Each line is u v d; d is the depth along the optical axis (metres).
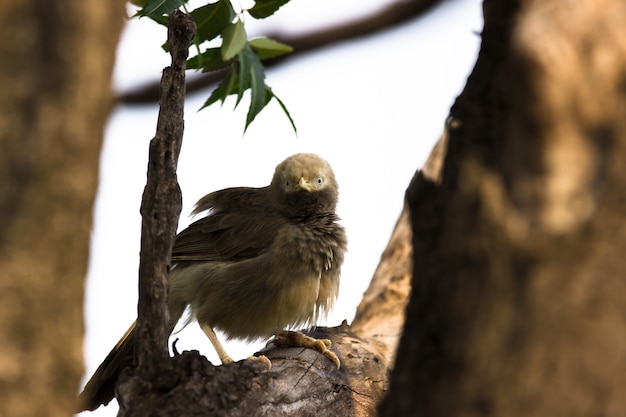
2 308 1.75
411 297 2.28
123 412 3.33
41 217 1.75
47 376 1.81
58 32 1.71
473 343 2.03
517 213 1.97
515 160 1.99
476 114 2.20
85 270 1.84
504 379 1.97
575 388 1.92
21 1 1.69
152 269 3.36
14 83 1.70
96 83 1.76
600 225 1.92
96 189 1.82
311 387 4.07
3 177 1.72
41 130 1.71
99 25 1.75
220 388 3.56
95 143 1.78
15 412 1.77
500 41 2.23
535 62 1.91
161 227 3.37
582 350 1.92
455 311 2.09
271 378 3.90
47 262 1.77
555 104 1.90
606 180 1.92
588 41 1.90
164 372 3.39
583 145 1.92
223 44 3.58
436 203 2.27
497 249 1.99
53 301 1.79
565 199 1.92
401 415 2.19
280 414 3.83
